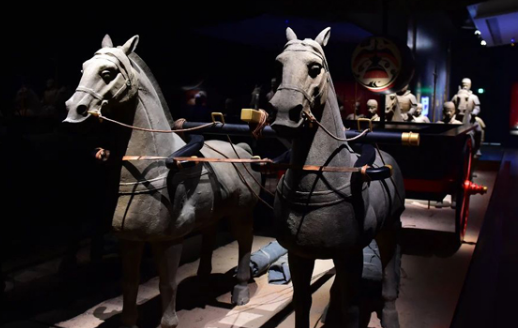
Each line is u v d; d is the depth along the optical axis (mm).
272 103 2500
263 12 7645
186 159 3104
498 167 13039
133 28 5727
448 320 3949
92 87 2877
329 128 2807
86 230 5227
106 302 4371
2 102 5082
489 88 21875
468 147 5984
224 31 8633
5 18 4469
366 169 2754
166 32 6234
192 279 4902
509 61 21297
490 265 5352
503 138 22062
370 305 4172
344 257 2889
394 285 3754
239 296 4293
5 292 4520
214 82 7734
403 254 5609
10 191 4660
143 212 3139
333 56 12773
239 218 4258
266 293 4578
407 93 10500
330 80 2818
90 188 5168
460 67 21516
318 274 4984
